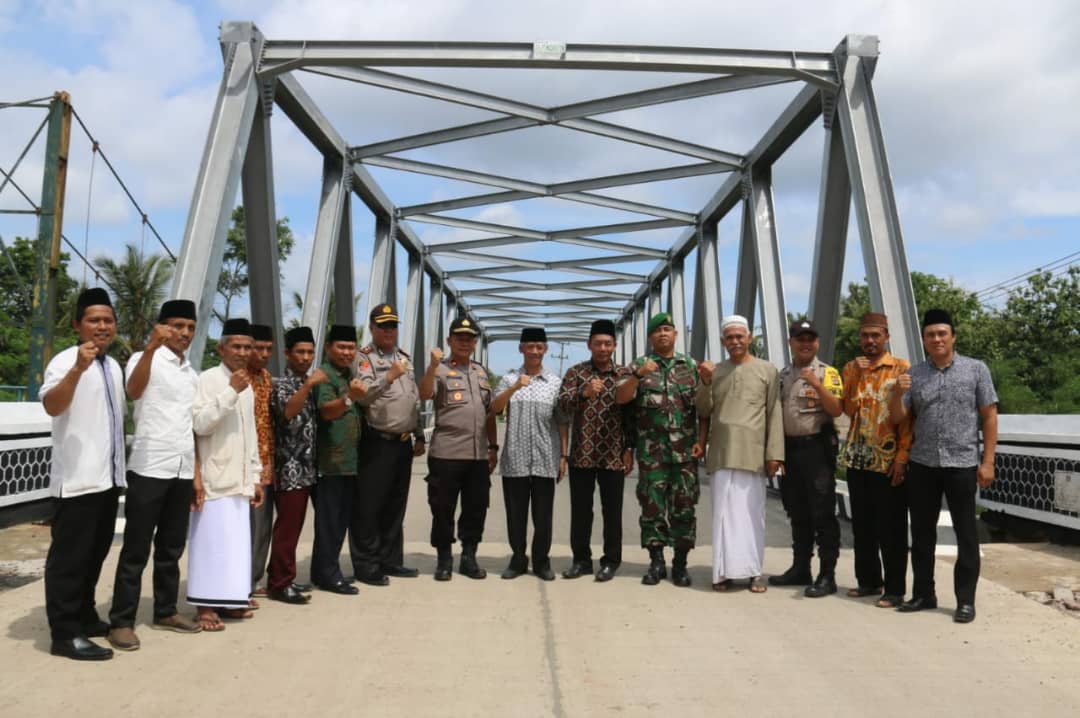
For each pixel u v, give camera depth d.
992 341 28.73
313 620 4.67
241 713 3.21
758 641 4.35
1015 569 6.57
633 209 17.11
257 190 9.95
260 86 9.53
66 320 26.47
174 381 4.27
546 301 33.62
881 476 5.25
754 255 13.15
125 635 4.04
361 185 14.75
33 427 8.22
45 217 11.26
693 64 9.33
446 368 5.97
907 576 6.21
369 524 5.65
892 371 5.32
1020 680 3.73
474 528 6.00
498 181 15.77
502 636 4.38
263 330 4.96
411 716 3.21
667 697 3.48
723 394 5.74
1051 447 7.75
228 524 4.54
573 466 5.96
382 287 17.17
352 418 5.42
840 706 3.39
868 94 9.17
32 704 3.27
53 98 11.38
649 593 5.51
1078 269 28.53
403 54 9.34
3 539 7.41
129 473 4.17
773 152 12.59
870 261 8.80
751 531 5.59
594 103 12.25
